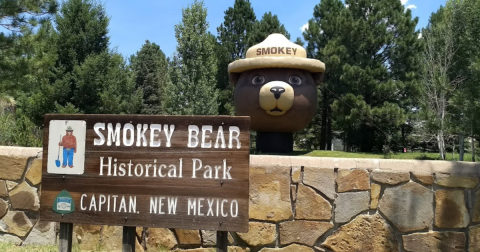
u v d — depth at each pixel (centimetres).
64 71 2478
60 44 2484
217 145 344
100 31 2566
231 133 343
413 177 425
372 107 2397
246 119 342
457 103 1021
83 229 478
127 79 2836
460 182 418
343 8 2697
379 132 2442
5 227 495
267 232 437
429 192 421
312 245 430
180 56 2606
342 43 2525
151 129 353
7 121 1259
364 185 429
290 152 1168
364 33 2389
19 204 494
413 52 2359
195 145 346
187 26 2552
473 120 959
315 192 434
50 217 360
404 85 2264
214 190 340
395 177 426
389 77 2411
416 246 417
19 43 1497
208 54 2609
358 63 2395
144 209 348
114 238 473
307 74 1123
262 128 1126
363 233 424
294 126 1117
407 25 2433
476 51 1098
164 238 459
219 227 337
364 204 427
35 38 1535
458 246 413
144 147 353
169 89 2623
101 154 358
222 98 2919
